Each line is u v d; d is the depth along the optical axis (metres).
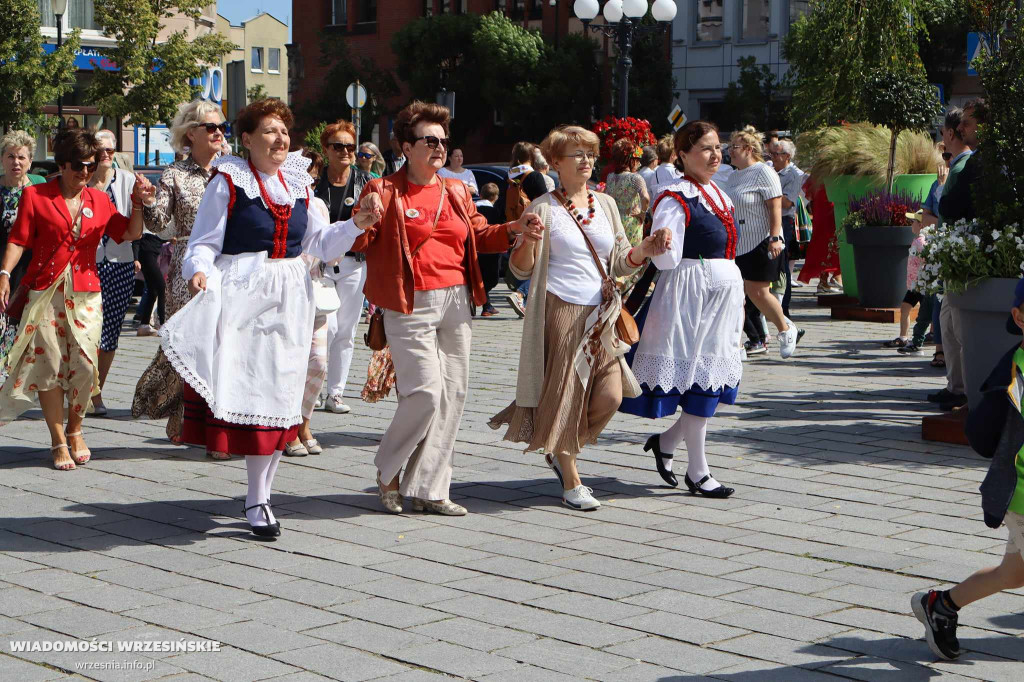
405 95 49.88
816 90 22.97
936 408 9.27
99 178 8.94
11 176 8.68
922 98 14.99
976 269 7.60
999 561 5.50
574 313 6.34
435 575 5.32
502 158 45.91
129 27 30.81
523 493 6.82
